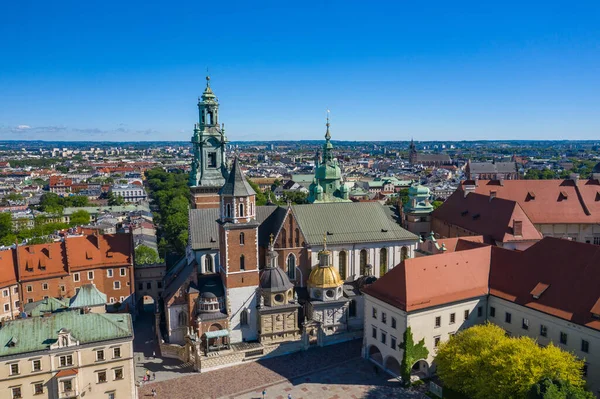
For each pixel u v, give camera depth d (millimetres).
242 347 104188
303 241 116312
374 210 127688
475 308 96312
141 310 138500
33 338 78250
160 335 108438
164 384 92062
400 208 138250
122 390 82500
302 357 102375
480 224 133000
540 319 87312
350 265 120812
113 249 132625
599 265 83875
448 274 95625
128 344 82000
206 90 140875
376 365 97062
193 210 119188
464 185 153000
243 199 104688
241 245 105750
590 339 78875
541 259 93375
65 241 130625
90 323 82312
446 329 92625
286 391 88438
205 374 95875
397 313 89500
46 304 107875
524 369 69375
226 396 87375
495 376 72562
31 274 123938
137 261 166125
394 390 87562
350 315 114688
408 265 92812
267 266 108438
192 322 106062
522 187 150000
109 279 130750
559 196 147250
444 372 80875
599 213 144375
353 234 121375
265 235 117812
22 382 76438
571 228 143625
